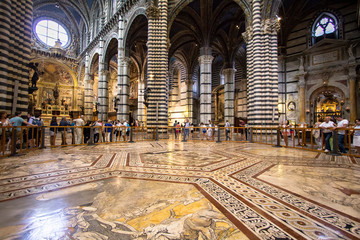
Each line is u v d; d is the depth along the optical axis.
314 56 18.83
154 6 14.67
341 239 1.92
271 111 12.10
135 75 35.44
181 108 31.95
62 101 35.03
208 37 19.80
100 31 25.25
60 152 7.40
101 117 24.28
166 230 2.06
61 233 1.97
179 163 5.44
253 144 10.80
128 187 3.43
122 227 2.12
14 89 9.58
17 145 8.70
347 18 17.30
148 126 14.12
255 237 1.95
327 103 20.11
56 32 36.19
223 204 2.74
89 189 3.31
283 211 2.54
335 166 5.13
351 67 16.53
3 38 8.85
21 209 2.52
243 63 28.53
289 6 19.67
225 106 24.23
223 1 17.56
